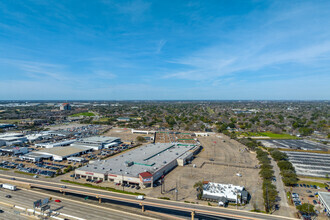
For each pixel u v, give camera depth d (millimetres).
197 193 99875
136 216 80375
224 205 88562
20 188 104375
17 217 78938
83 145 190000
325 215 83312
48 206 81625
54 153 158625
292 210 86438
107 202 92125
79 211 83125
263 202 92688
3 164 141000
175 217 80625
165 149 172625
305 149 187750
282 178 121000
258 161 156375
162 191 101500
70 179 115312
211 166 143375
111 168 121062
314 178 122438
